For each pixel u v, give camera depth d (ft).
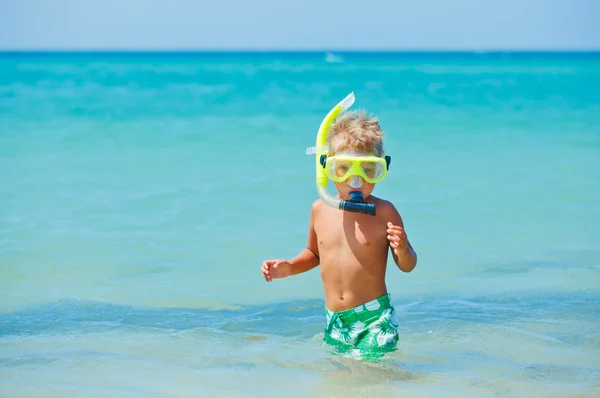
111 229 21.44
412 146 38.37
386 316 13.01
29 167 31.42
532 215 23.24
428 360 12.22
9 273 17.42
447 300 15.70
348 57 361.92
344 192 13.11
